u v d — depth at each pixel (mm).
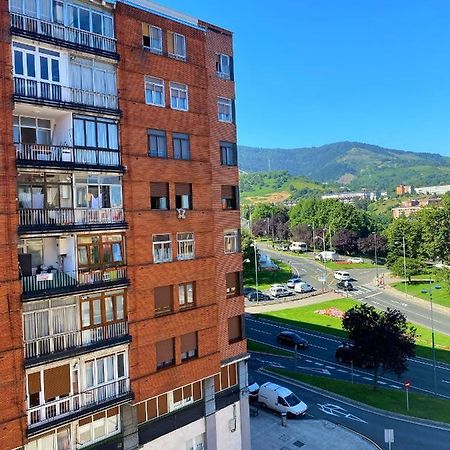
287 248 138500
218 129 27547
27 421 18938
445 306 72688
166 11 24922
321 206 149750
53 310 20094
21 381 18844
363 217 142625
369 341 38938
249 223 165000
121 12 22844
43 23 20047
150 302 23422
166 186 24562
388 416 35438
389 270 101688
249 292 77125
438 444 31109
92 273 21219
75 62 21203
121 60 22719
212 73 27344
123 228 22359
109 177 22266
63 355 19875
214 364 26375
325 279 91750
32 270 20422
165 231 24188
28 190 20156
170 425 24609
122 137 22625
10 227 18750
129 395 22297
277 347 53156
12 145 18938
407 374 45750
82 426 21109
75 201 21203
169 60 24797
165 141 24516
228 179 28016
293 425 33562
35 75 19797
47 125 21359
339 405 37438
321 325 61875
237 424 28281
